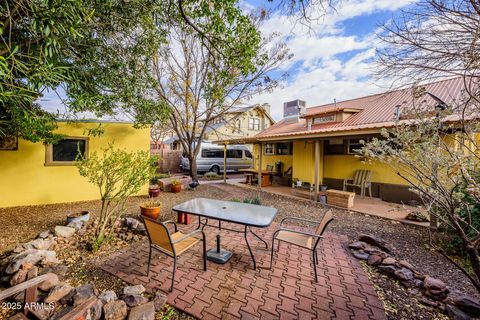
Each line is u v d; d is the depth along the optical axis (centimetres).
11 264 270
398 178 716
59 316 194
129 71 463
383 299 249
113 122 738
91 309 208
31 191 635
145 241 397
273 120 2194
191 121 1083
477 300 230
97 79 416
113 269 302
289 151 1142
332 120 929
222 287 267
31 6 198
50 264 298
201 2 295
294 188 910
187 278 285
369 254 349
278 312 227
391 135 541
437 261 344
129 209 620
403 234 458
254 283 276
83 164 368
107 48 407
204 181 1266
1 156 597
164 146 2412
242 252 362
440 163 204
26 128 393
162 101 700
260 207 372
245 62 347
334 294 257
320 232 294
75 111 388
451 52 218
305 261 334
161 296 239
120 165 395
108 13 355
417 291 262
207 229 470
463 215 335
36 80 228
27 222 489
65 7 208
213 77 736
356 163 830
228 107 1036
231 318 218
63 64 322
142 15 371
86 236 403
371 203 712
